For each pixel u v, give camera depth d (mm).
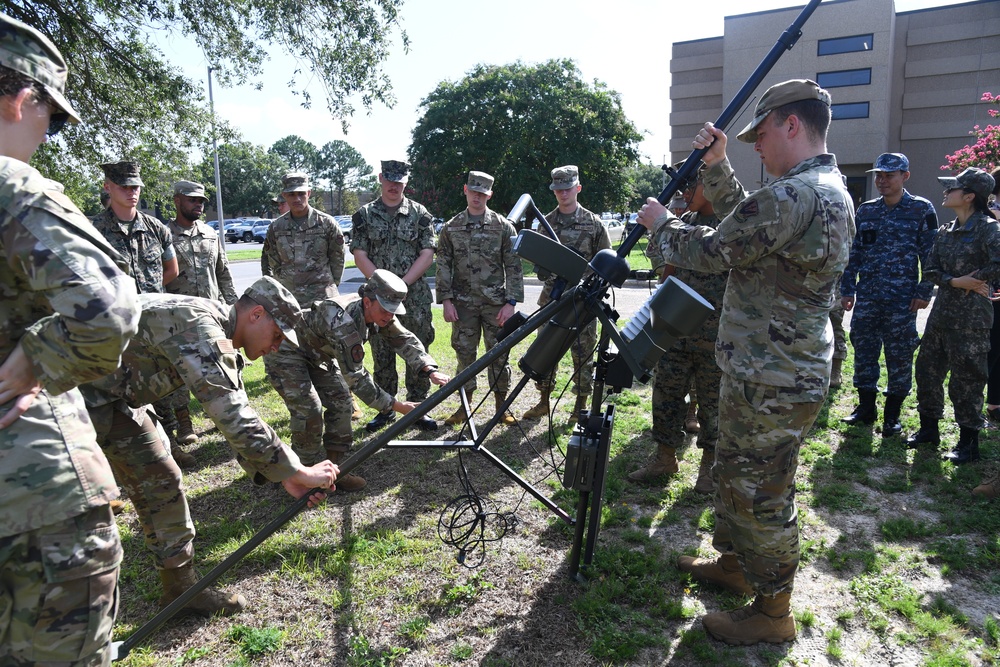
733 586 2885
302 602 2893
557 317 2525
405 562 3178
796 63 34750
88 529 1637
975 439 4156
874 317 4789
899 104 35438
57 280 1432
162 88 8969
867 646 2537
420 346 3701
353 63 9250
